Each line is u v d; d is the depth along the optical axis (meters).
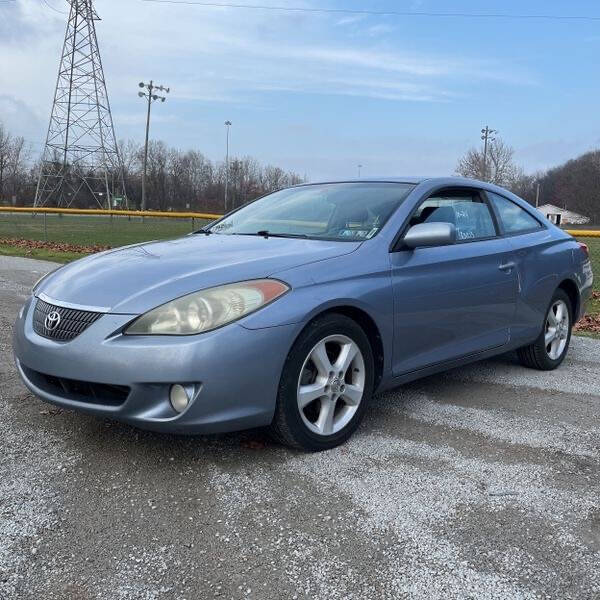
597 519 2.68
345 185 4.43
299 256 3.28
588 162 89.06
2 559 2.27
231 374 2.82
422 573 2.26
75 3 57.50
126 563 2.27
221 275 3.01
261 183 90.75
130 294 2.96
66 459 3.07
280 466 3.07
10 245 16.38
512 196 4.97
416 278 3.65
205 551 2.36
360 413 3.42
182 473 2.96
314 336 3.10
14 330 3.41
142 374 2.77
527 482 3.00
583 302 5.47
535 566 2.33
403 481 2.96
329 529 2.53
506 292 4.39
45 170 59.38
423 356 3.79
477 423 3.78
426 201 4.03
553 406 4.17
